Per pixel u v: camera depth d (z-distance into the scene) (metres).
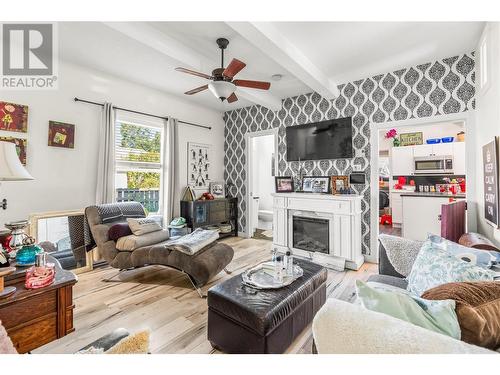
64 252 3.03
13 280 1.37
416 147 5.89
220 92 2.57
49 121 3.05
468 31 2.44
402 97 3.30
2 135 2.74
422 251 1.63
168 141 4.30
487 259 1.49
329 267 3.41
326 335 0.82
